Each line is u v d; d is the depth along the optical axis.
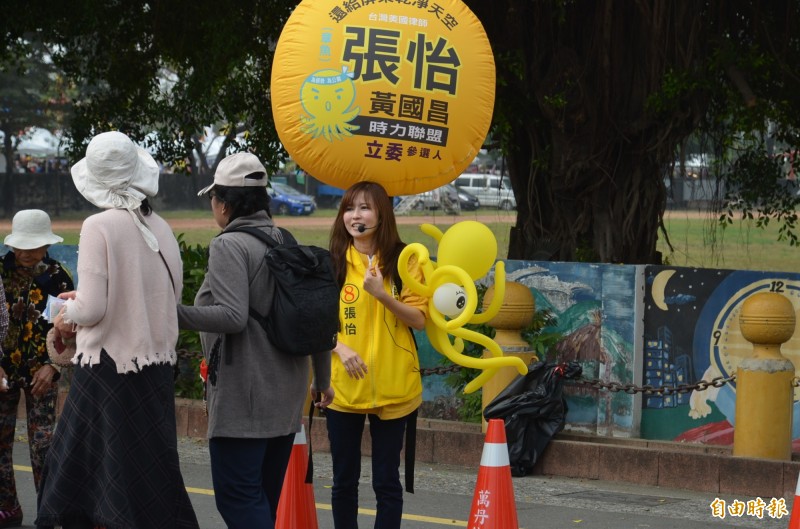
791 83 11.96
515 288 8.89
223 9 11.98
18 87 48.28
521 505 7.46
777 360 8.02
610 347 9.15
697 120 11.53
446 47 5.70
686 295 9.06
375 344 5.26
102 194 4.41
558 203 12.12
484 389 8.94
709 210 14.07
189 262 11.02
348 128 5.61
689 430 9.05
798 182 13.73
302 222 40.75
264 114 12.97
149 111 13.88
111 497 4.32
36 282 6.33
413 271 5.35
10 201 44.75
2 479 6.46
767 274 8.88
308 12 5.71
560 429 8.60
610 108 11.41
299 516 5.63
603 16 11.23
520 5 11.27
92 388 4.36
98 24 12.98
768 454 7.98
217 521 6.88
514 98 11.78
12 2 12.52
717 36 11.31
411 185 5.84
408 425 5.42
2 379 5.84
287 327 4.63
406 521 6.97
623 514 7.21
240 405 4.66
